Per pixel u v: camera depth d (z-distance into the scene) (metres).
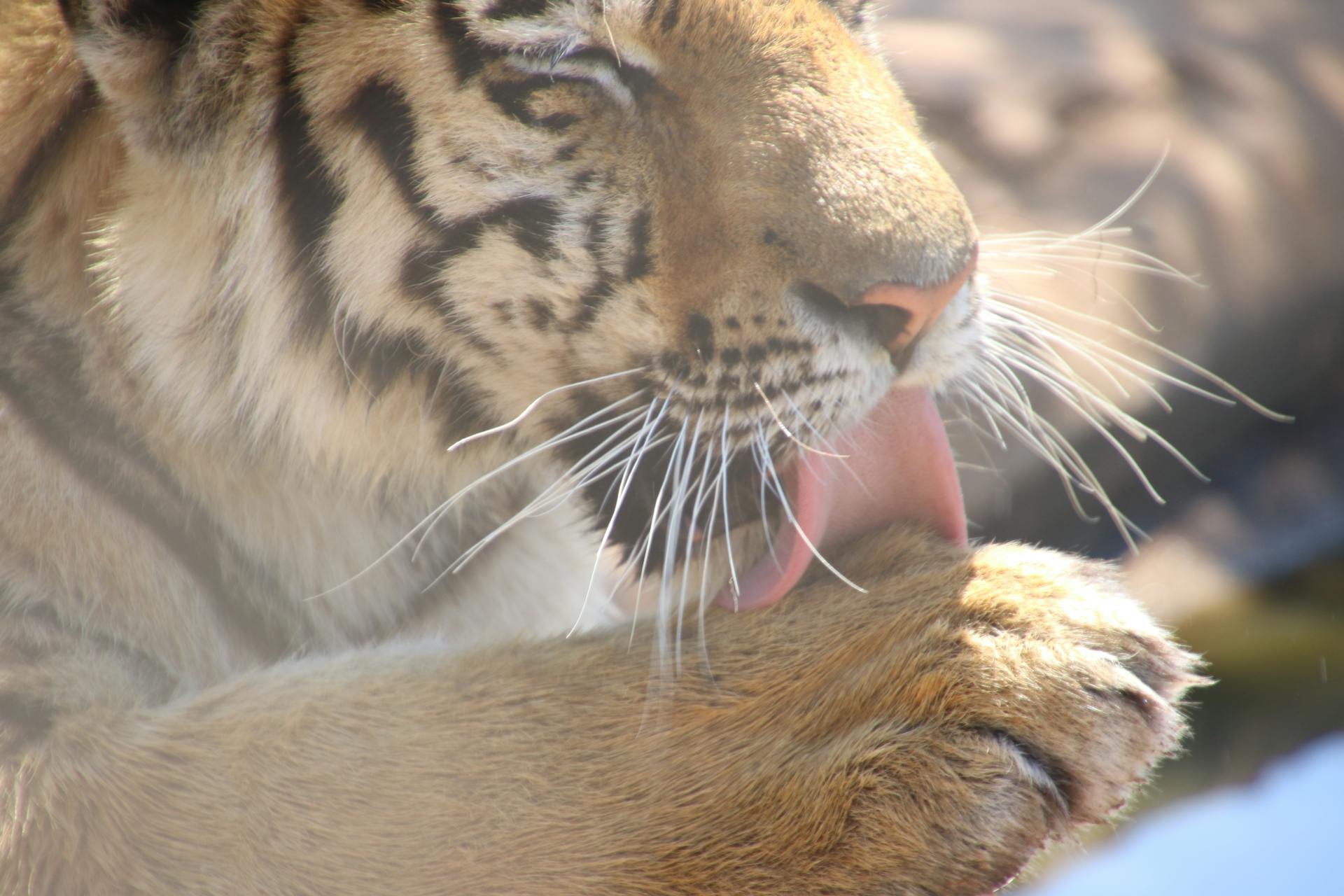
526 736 4.95
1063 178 12.04
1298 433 11.13
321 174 5.56
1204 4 14.36
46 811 4.87
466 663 5.18
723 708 4.93
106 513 5.66
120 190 5.67
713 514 5.35
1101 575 5.12
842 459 5.43
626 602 7.16
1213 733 8.59
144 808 4.90
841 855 4.58
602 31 5.34
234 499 5.98
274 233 5.63
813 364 5.30
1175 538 10.15
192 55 5.38
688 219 5.37
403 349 5.78
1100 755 4.66
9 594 5.34
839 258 5.20
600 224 5.45
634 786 4.82
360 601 6.36
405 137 5.48
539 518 6.72
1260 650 9.22
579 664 5.12
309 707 5.06
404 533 6.34
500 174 5.47
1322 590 9.77
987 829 4.54
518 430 5.90
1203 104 12.91
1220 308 11.27
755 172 5.31
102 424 5.73
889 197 5.24
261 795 4.91
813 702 4.86
